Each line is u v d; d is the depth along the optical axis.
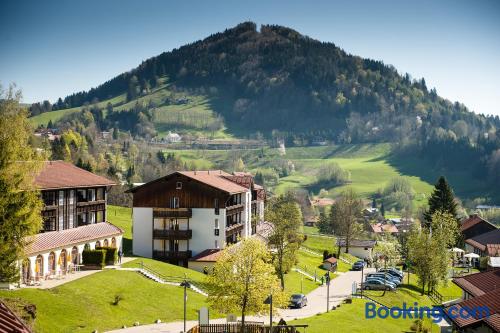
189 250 102.00
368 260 139.25
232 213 107.25
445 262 98.81
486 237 144.25
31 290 60.81
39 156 59.41
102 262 79.06
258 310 61.16
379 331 68.81
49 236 75.56
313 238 168.62
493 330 55.66
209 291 76.25
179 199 102.81
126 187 183.88
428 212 156.38
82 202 85.75
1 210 53.25
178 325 63.69
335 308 78.19
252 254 61.78
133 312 65.81
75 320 58.41
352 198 185.38
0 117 56.50
